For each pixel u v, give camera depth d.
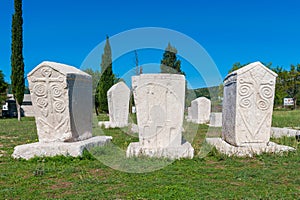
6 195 3.85
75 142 6.79
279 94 36.84
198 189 4.05
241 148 6.58
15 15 22.14
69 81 6.88
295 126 13.36
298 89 38.06
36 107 6.90
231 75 7.21
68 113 6.81
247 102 6.81
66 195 3.86
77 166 5.52
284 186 4.20
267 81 6.85
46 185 4.32
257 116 6.86
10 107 33.53
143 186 4.21
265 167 5.35
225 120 7.73
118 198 3.72
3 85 31.84
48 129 6.88
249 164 5.65
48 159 6.03
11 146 8.13
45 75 6.85
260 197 3.68
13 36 22.16
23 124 16.69
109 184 4.36
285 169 5.15
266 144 6.86
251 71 6.80
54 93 6.83
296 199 3.63
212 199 3.66
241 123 6.80
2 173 4.99
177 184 4.28
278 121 16.33
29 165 5.63
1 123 17.84
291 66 38.06
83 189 4.11
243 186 4.20
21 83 22.17
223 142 7.52
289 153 6.39
